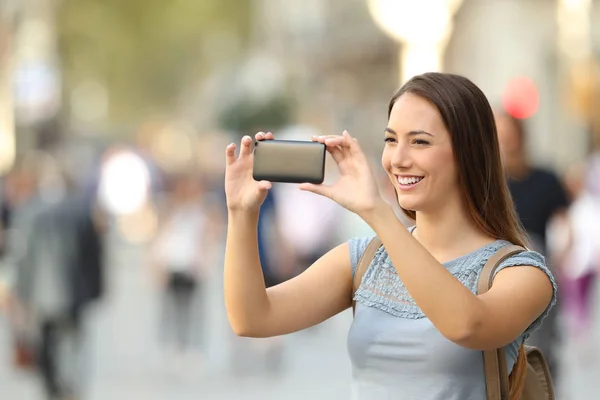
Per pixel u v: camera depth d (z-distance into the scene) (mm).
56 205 15703
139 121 120375
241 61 95375
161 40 99688
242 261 5855
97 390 17516
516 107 11602
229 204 5832
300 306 5984
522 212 11508
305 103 76188
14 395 17266
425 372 5570
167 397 16875
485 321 5270
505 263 5617
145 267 41344
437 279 5215
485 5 43375
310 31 74438
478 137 5699
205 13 102000
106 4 90000
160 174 67000
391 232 5305
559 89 40406
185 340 19953
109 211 53156
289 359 20719
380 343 5688
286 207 24000
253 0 103812
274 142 5645
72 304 15594
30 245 15633
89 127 120688
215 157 46656
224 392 17344
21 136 56094
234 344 20297
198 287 19938
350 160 5496
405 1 45719
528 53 41500
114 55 97062
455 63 48406
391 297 5773
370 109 63719
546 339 11148
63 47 75000
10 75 56500
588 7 38500
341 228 24094
